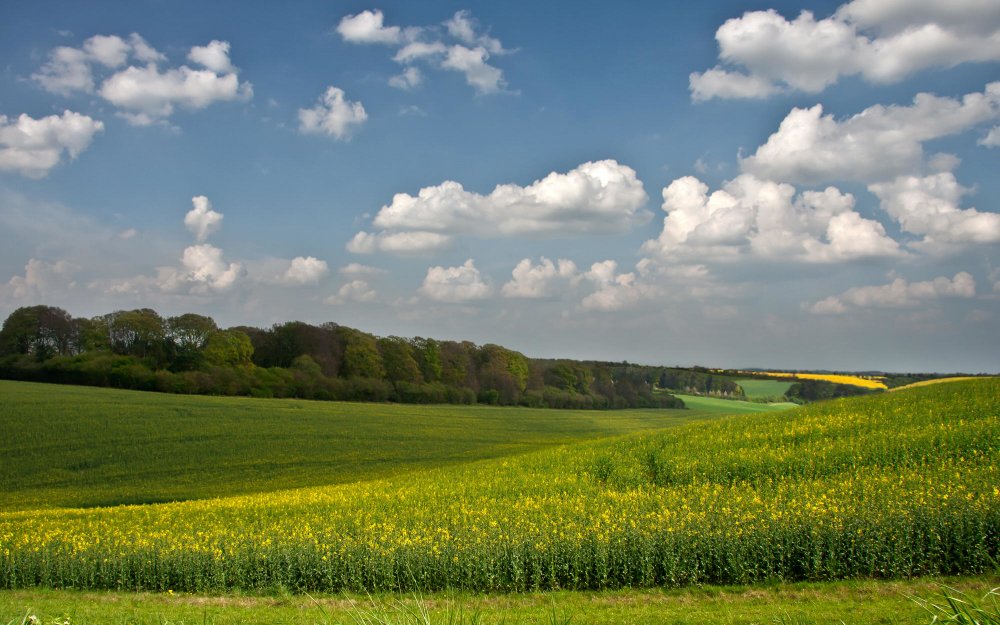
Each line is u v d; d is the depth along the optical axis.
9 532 24.84
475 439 65.44
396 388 92.81
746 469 28.28
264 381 82.75
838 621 12.56
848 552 16.72
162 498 39.12
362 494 32.69
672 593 16.53
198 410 63.88
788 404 123.12
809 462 27.69
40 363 77.25
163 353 80.81
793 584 16.31
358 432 62.75
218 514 28.73
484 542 18.77
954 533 16.22
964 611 5.86
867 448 28.34
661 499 24.47
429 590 18.03
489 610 15.85
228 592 18.80
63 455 46.88
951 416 33.41
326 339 94.25
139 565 19.44
